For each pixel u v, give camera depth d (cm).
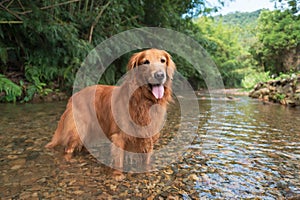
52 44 827
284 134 418
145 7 1189
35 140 352
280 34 2017
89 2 980
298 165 280
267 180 241
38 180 231
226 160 295
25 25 694
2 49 752
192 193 212
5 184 222
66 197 201
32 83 809
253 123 509
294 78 895
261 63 2398
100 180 234
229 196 208
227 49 2697
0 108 619
